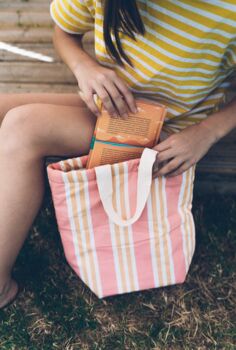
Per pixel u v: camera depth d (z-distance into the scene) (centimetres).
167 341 115
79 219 99
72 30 103
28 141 96
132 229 102
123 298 123
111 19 80
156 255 105
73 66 99
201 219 140
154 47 86
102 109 92
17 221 99
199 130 97
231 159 139
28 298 123
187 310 121
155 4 79
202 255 132
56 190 95
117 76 92
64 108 100
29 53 131
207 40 82
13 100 112
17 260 129
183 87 93
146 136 95
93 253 104
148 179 94
